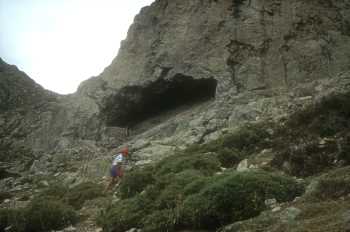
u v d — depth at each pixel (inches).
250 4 1259.8
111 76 1520.7
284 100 970.1
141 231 436.1
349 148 502.3
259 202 392.5
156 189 518.9
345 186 365.1
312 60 1130.0
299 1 1221.7
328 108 662.5
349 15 1191.6
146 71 1368.1
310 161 513.3
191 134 975.0
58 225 572.7
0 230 587.5
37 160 1315.2
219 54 1224.8
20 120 1663.4
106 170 951.0
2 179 1194.6
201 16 1320.1
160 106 1432.1
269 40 1194.6
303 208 353.7
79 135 1503.4
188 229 408.8
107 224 489.7
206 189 423.2
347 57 1114.1
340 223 302.7
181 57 1290.6
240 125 906.1
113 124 1507.1
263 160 601.3
